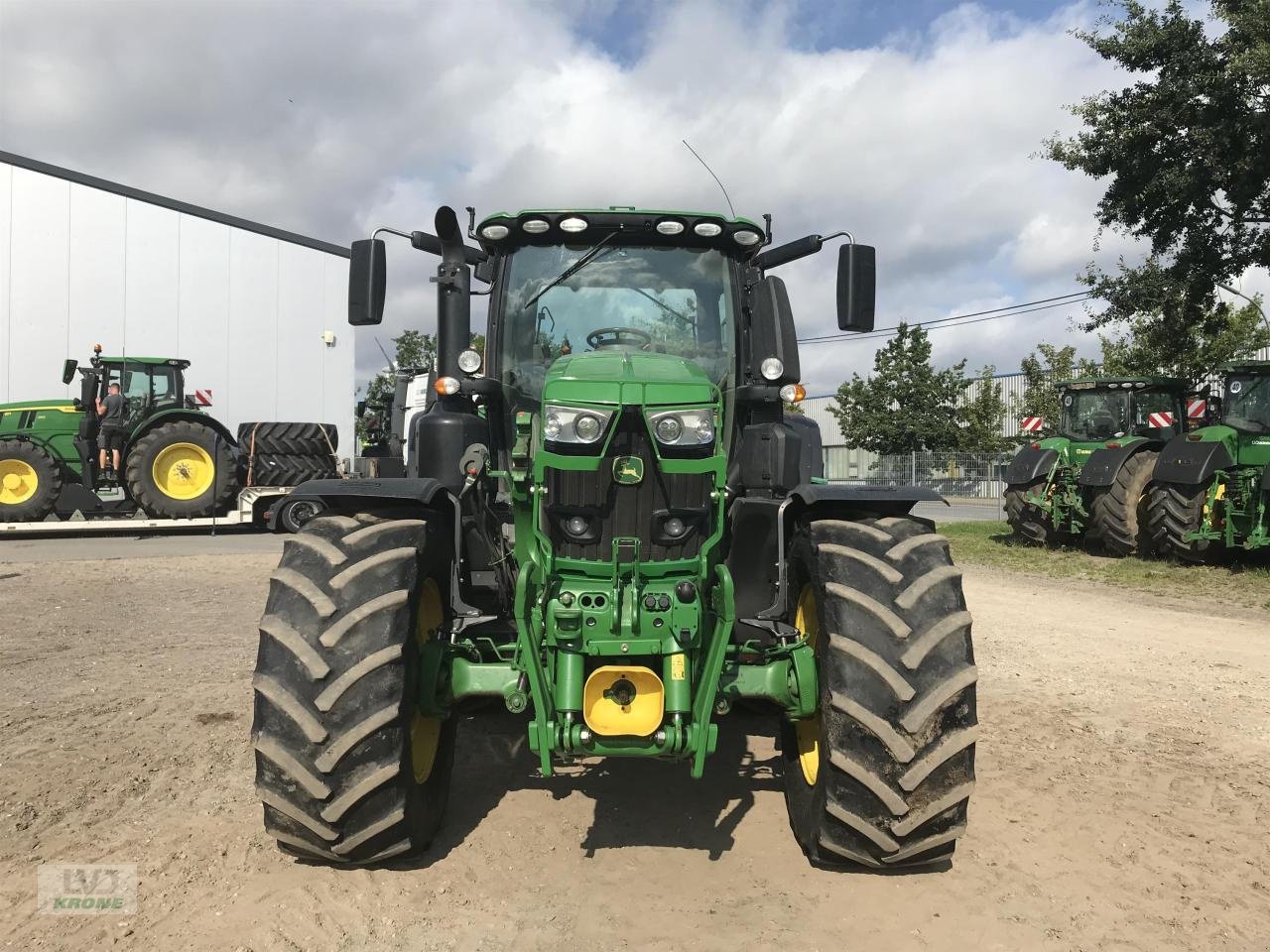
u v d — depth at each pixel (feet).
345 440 71.77
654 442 10.07
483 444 12.62
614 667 9.59
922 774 9.45
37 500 47.11
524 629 9.67
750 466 13.00
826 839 10.00
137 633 23.08
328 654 9.59
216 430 50.08
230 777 13.12
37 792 12.39
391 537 10.41
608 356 11.41
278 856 10.64
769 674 10.78
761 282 13.09
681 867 10.59
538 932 9.12
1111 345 88.02
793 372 12.65
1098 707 17.48
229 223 66.85
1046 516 43.78
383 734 9.63
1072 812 12.44
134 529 49.96
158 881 10.01
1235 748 15.16
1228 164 48.01
